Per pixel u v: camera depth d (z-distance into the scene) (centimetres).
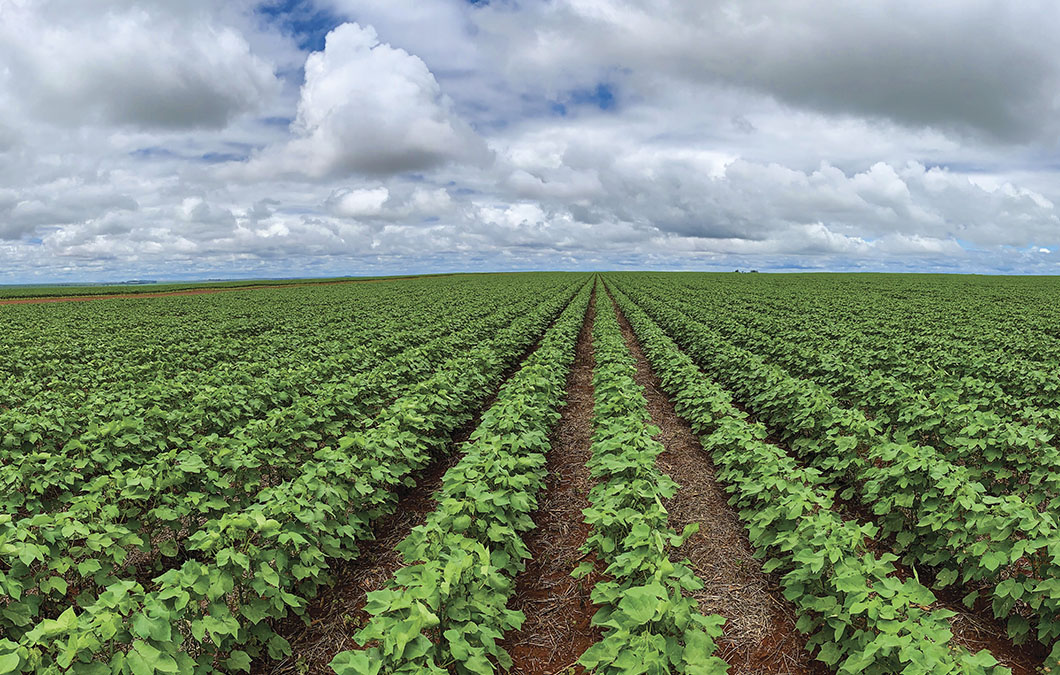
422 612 405
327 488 634
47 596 552
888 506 693
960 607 612
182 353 1795
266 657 550
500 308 3609
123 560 560
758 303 3834
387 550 750
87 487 651
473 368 1374
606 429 898
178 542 724
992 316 2869
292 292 6431
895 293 5112
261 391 1160
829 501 609
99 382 1353
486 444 750
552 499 909
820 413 978
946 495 622
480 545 511
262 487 884
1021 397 1205
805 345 1800
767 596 638
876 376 1164
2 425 870
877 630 462
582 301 4662
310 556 563
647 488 671
